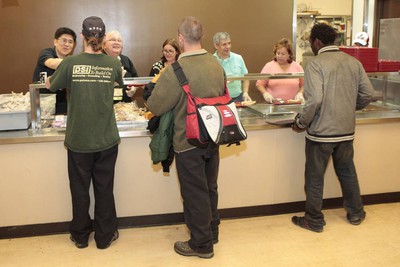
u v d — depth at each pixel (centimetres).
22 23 446
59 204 282
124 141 281
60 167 276
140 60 475
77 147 246
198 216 245
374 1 564
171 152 250
